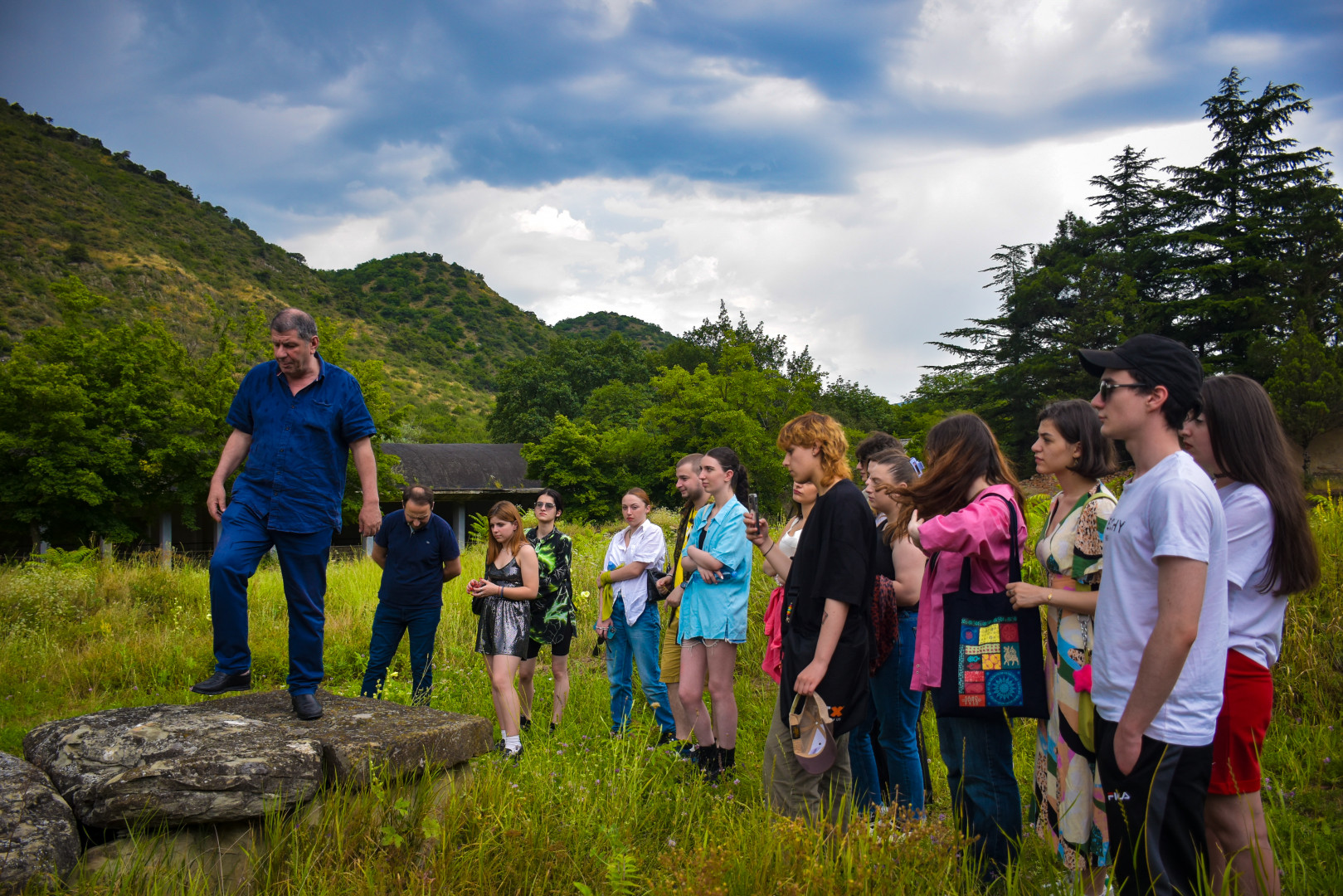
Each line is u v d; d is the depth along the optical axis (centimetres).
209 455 2516
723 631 439
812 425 335
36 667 762
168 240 11075
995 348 4844
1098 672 235
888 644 357
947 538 290
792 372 6100
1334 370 2897
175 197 12912
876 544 312
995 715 291
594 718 562
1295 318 3650
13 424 2256
